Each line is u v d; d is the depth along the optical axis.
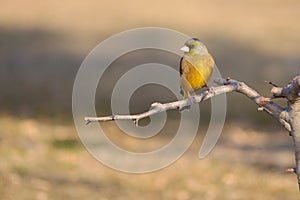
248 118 18.77
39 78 22.61
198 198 13.41
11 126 16.97
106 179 14.10
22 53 25.91
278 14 35.31
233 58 26.16
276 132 17.70
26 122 17.52
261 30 31.31
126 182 14.02
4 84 21.75
